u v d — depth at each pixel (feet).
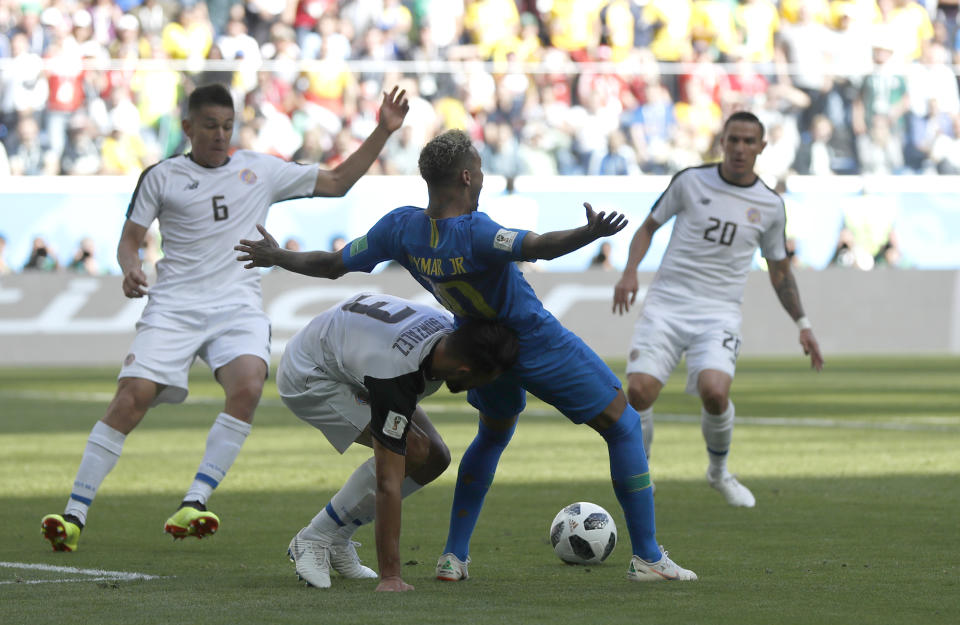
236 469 113.50
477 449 63.36
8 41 290.15
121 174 281.13
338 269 62.49
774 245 98.48
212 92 79.77
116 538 76.84
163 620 50.80
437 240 58.13
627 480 61.52
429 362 58.03
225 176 80.48
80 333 272.92
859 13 331.36
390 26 310.86
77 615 52.01
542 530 79.15
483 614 52.03
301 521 83.71
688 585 59.77
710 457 92.07
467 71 298.35
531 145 298.15
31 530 80.12
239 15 302.86
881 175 304.30
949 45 340.18
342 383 64.03
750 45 325.83
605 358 283.59
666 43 321.73
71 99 278.46
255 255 63.46
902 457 120.37
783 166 302.86
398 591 58.13
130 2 298.56
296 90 293.02
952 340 295.07
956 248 301.43
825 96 306.55
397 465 58.70
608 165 299.17
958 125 309.42
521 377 60.90
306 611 52.80
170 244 80.02
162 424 159.33
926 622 50.70
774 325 288.71
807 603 54.85
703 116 307.17
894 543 73.46
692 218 97.40
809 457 120.98
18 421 162.30
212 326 78.84
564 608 53.62
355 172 83.82
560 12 320.50
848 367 271.49
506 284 58.90
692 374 94.73
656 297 97.91
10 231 272.92
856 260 298.56
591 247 290.35
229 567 66.33
